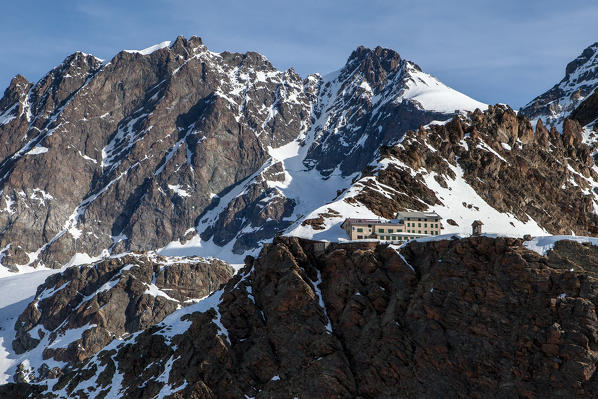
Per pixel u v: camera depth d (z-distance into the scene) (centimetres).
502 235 15812
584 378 13175
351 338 15938
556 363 13562
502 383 13988
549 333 13812
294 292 16738
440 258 16238
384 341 15400
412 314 15525
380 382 15038
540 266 14950
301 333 16212
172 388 16675
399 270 16638
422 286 15912
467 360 14488
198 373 16525
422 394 14538
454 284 15500
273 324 16688
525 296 14688
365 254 17050
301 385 15462
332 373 15312
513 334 14338
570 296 14300
